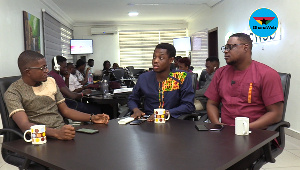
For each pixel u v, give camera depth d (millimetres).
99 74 6113
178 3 7676
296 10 3973
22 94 1856
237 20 6062
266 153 1732
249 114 2006
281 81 2057
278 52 4469
